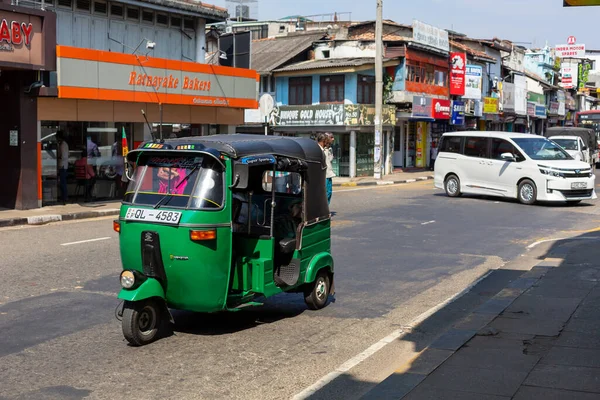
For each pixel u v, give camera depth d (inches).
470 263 439.5
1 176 701.9
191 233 258.5
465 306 328.8
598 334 259.1
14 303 328.5
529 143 802.2
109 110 766.5
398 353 257.4
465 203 787.4
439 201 808.3
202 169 269.3
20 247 481.4
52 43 678.5
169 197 269.9
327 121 1259.2
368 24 1501.0
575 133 1530.5
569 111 2947.8
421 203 785.6
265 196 310.0
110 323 298.0
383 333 288.0
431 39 1503.4
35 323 296.4
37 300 334.6
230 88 908.6
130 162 291.9
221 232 265.4
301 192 313.3
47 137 716.0
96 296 343.9
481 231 574.9
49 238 524.4
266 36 1796.3
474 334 263.7
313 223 316.5
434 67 1547.7
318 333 287.4
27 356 253.3
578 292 330.0
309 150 315.3
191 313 319.0
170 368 241.1
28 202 692.7
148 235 264.7
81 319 303.3
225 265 269.0
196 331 289.0
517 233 565.9
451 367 224.2
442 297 351.6
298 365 246.2
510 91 2037.4
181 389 220.7
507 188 798.5
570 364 224.1
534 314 292.0
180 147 272.7
